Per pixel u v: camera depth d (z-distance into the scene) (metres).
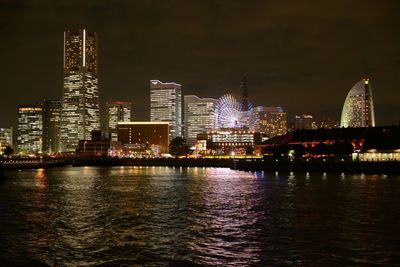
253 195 94.88
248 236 52.12
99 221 62.56
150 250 46.12
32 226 58.81
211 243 48.91
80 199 89.88
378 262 41.47
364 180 133.50
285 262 41.69
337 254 44.06
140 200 87.56
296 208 73.88
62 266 41.09
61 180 152.00
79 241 50.00
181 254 44.62
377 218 63.16
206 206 77.75
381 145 190.38
